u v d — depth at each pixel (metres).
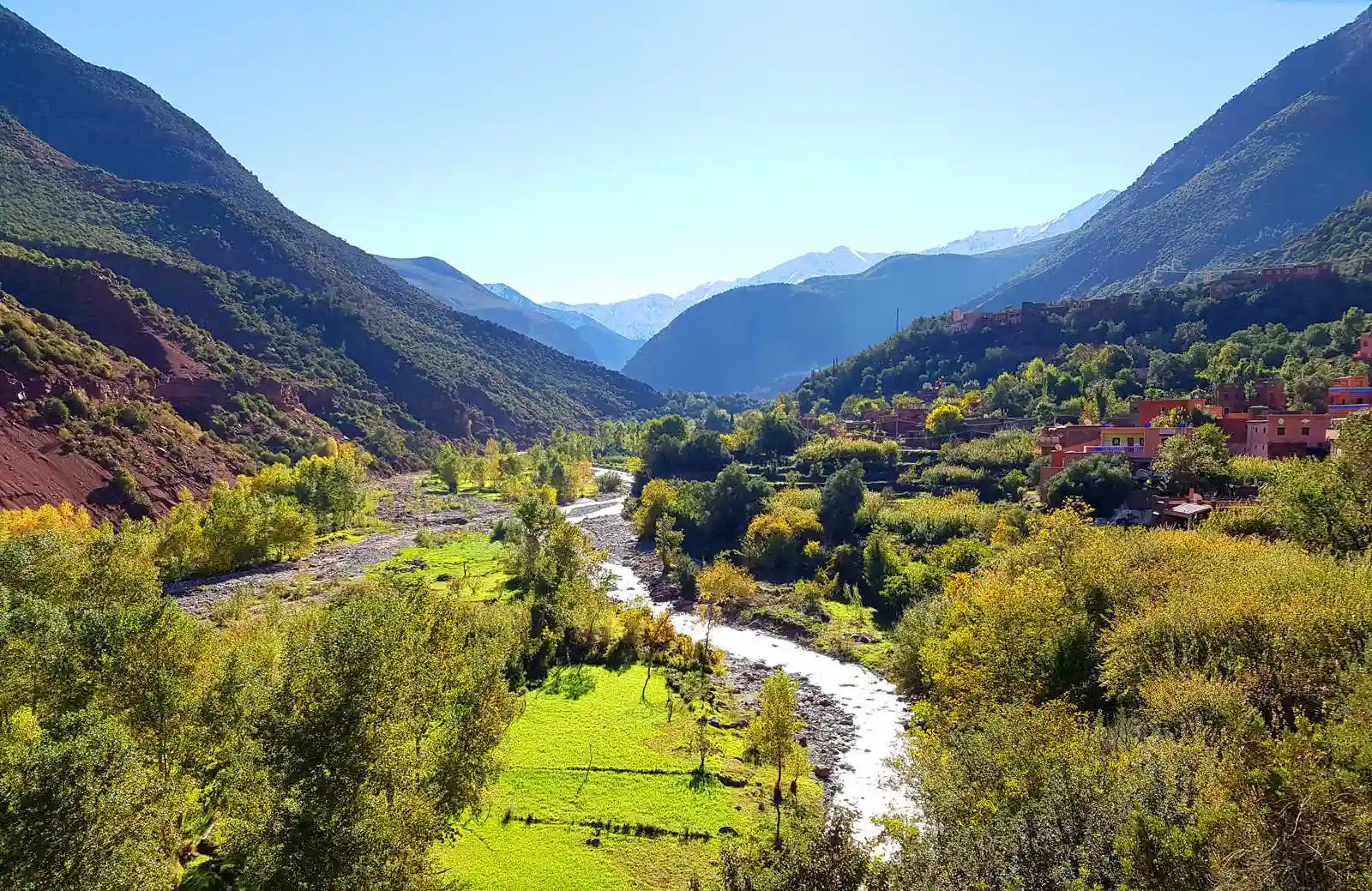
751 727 46.06
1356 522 46.53
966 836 21.39
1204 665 34.06
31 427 111.56
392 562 103.00
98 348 144.50
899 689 60.84
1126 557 48.22
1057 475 83.81
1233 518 57.94
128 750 24.69
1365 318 140.25
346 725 25.64
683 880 35.19
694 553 107.31
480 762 34.69
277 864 23.25
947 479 109.81
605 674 63.50
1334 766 20.59
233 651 37.59
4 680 33.91
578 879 35.19
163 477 125.81
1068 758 23.19
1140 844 18.50
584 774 45.50
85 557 56.84
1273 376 126.25
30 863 21.14
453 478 183.00
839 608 81.88
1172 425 97.81
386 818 25.06
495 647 47.50
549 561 77.75
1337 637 31.72
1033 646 41.28
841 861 20.34
